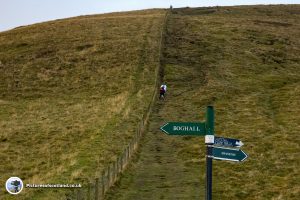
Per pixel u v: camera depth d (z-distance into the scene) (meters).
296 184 38.31
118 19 128.12
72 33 113.06
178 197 34.41
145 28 115.31
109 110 64.44
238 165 43.94
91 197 31.27
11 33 121.50
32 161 45.31
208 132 16.78
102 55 95.00
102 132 52.94
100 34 110.38
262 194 36.03
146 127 57.56
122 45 100.44
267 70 91.12
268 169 42.69
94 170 38.56
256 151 48.25
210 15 143.75
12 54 100.44
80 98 74.75
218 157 16.77
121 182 37.22
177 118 62.44
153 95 71.31
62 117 63.50
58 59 94.56
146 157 46.22
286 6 163.00
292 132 54.72
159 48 98.62
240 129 56.25
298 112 63.53
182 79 83.06
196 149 49.25
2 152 48.88
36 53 99.44
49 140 52.81
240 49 103.31
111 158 42.41
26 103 73.94
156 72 84.31
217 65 91.62
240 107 66.88
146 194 34.81
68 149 48.50
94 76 84.62
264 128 56.56
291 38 117.75
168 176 40.16
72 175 37.03
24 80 85.00
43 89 80.62
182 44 104.38
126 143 48.22
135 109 63.66
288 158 45.72
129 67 87.38
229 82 81.88
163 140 52.78
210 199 16.61
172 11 150.62
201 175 40.81
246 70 89.88
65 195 31.75
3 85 82.88
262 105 68.25
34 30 120.44
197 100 71.25
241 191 36.81
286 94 73.56
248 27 123.31
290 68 94.62
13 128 58.62
